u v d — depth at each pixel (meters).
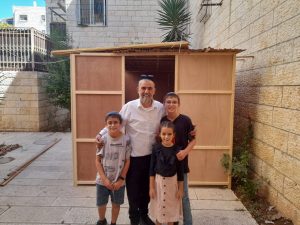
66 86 9.16
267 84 3.59
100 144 2.75
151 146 2.75
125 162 2.73
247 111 4.29
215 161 4.11
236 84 4.88
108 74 4.09
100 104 4.12
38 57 9.05
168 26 8.82
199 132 4.07
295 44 2.93
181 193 2.63
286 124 3.11
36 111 8.72
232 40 5.19
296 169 2.91
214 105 4.03
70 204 3.59
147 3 11.30
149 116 2.72
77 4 11.36
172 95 2.72
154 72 6.89
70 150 6.46
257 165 3.89
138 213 2.85
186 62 3.99
